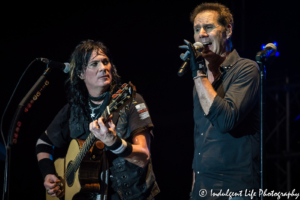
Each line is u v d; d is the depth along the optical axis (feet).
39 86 10.02
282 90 23.45
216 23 8.53
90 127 8.24
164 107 25.76
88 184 9.50
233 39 21.48
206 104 7.34
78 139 10.16
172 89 25.50
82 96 10.19
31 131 21.44
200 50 7.88
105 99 9.95
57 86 22.30
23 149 21.04
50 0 22.21
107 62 10.02
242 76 7.75
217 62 8.61
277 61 23.24
